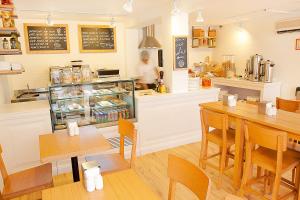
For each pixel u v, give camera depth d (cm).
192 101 394
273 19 507
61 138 230
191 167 141
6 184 202
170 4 340
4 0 251
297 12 454
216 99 416
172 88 378
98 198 134
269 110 247
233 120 264
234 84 553
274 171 209
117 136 345
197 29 632
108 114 342
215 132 288
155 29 571
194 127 404
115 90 346
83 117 329
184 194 260
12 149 280
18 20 448
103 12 400
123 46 547
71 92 318
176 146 390
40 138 231
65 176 305
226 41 636
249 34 567
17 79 464
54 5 334
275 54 514
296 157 223
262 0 339
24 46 461
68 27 488
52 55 484
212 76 616
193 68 661
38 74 479
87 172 141
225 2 342
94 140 224
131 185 147
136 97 351
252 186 275
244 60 590
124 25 529
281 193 258
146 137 364
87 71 338
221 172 265
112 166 226
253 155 228
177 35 364
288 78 496
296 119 234
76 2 318
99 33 518
